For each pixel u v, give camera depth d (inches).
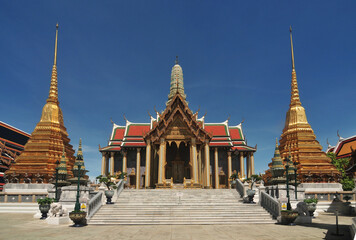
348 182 1891.0
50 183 1562.5
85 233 697.0
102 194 1098.1
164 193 1327.5
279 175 1135.6
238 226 830.5
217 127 2481.5
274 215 947.3
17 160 1691.7
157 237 634.8
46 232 715.4
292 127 1898.4
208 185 1924.2
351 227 616.1
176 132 1966.0
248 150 2373.3
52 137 1792.6
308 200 1023.6
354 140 2404.0
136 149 2332.7
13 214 1267.2
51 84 1978.3
